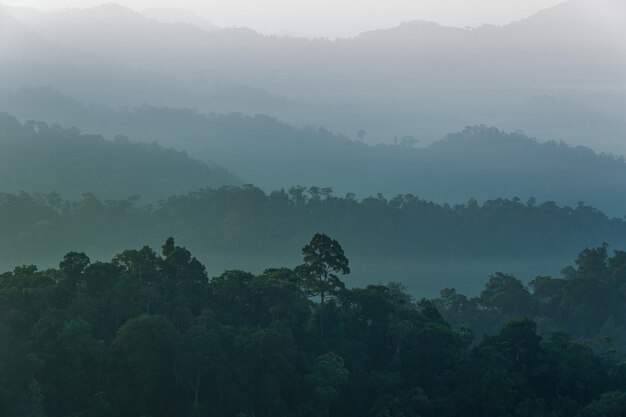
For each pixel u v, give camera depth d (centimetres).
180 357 9475
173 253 10969
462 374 10775
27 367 8900
